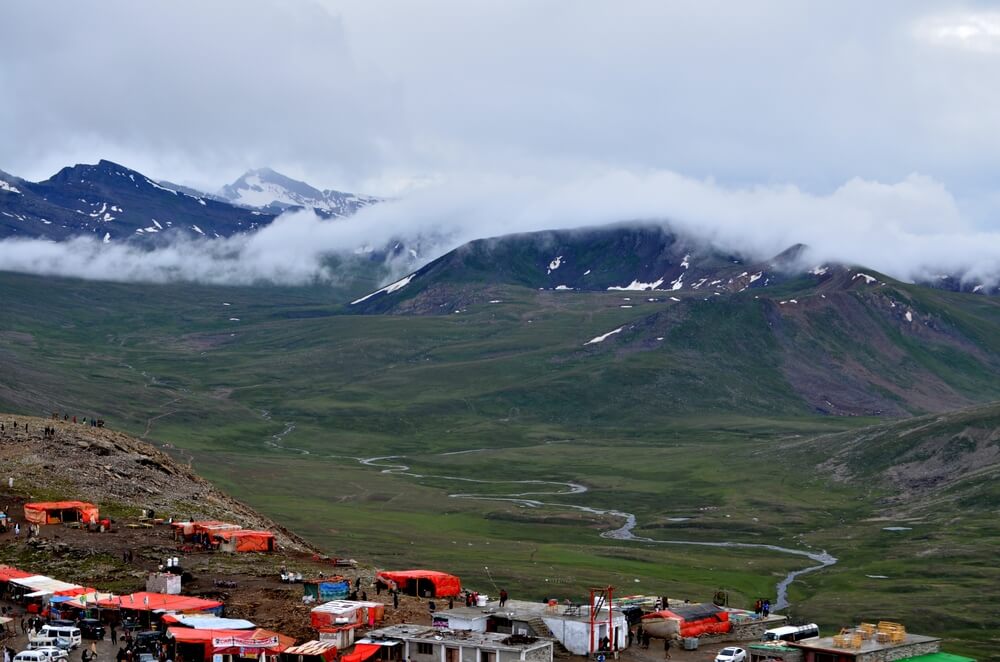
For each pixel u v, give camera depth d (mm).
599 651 103750
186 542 145000
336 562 142375
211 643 98562
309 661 98125
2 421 193750
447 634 101438
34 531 142125
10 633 106062
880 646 101375
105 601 112125
